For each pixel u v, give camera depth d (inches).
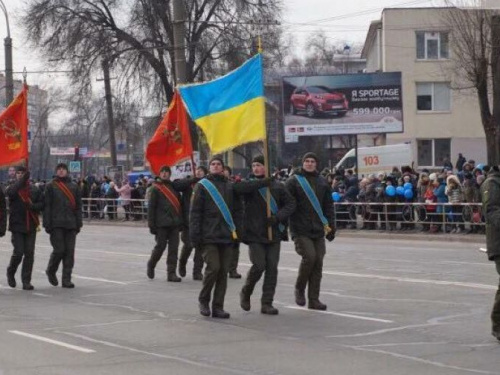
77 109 1643.7
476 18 1229.7
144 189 1443.2
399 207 1078.4
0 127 559.8
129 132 1764.3
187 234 604.4
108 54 1578.5
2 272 677.3
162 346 359.6
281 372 307.1
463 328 393.1
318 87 1416.1
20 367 317.7
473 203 991.0
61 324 419.2
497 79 1198.3
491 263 687.1
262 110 438.0
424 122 1939.0
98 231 1241.4
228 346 357.4
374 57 2287.2
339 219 1151.0
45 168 2913.4
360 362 322.0
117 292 543.2
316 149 2544.3
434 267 663.1
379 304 470.3
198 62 1609.3
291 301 485.7
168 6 1579.7
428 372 304.5
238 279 591.8
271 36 1577.3
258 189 429.4
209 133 448.5
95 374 305.0
